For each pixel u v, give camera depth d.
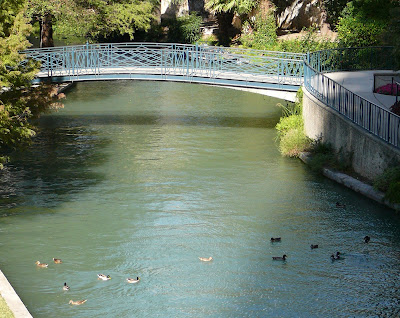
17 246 16.61
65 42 56.59
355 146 21.25
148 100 36.41
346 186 20.80
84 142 26.83
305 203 19.53
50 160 24.27
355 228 17.66
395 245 16.61
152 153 25.12
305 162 23.53
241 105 34.75
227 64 30.02
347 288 14.40
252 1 44.59
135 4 43.22
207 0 51.03
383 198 19.03
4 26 22.22
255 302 13.78
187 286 14.48
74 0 38.47
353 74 29.80
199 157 24.52
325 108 23.48
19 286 14.42
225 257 15.98
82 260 15.80
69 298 13.91
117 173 22.67
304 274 15.05
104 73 29.95
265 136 27.61
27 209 19.25
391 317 13.21
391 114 21.42
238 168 23.08
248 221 18.25
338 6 42.34
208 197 20.20
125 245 16.70
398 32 23.34
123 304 13.66
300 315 13.26
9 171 22.95
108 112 33.00
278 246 16.59
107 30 41.91
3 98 22.84
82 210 19.17
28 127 23.59
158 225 18.03
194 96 37.59
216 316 13.19
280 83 28.52
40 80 29.62
